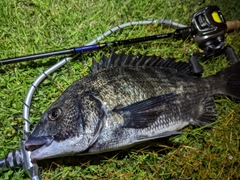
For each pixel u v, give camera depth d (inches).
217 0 20.3
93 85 13.5
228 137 16.5
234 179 15.8
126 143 13.5
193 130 16.0
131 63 15.0
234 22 18.5
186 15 19.7
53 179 14.6
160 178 15.4
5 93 15.6
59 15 17.6
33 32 17.1
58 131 12.6
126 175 15.0
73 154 13.1
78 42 17.4
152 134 13.9
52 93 15.9
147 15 19.0
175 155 15.8
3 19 16.9
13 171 14.3
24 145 12.7
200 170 15.5
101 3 18.5
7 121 15.0
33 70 16.2
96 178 14.7
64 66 16.5
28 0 17.6
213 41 17.2
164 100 14.1
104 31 17.9
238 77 16.7
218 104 17.3
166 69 15.5
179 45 18.4
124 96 13.6
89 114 12.8
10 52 16.4
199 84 15.6
